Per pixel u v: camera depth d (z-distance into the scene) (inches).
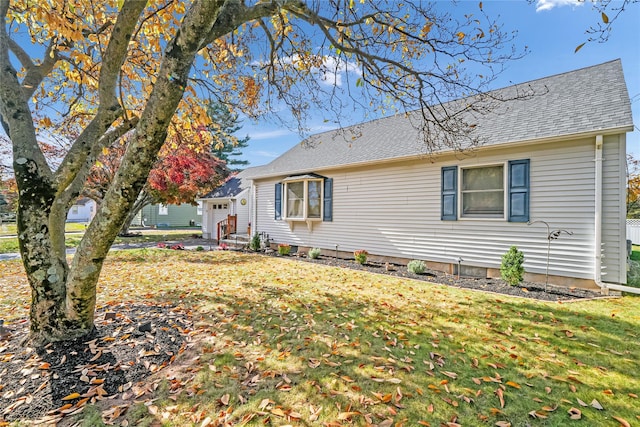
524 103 274.7
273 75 189.8
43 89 158.2
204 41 102.0
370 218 340.8
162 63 92.8
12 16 138.7
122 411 81.7
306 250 408.2
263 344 122.1
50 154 448.5
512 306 174.6
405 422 78.0
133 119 137.6
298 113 204.1
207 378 97.7
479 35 151.3
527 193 236.4
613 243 204.4
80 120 198.2
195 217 1179.3
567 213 220.2
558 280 224.5
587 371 102.9
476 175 266.1
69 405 83.6
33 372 98.1
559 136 214.5
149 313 155.6
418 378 98.2
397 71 180.7
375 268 299.6
